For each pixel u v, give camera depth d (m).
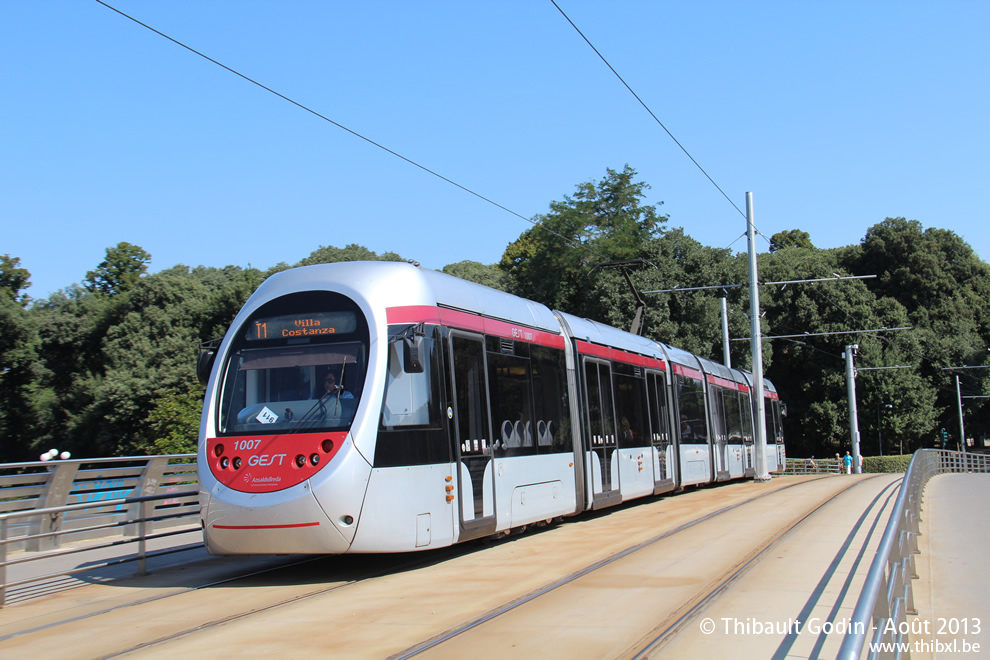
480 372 11.29
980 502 17.81
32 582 9.52
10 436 48.81
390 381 9.76
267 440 9.53
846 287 60.69
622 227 49.97
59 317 50.41
